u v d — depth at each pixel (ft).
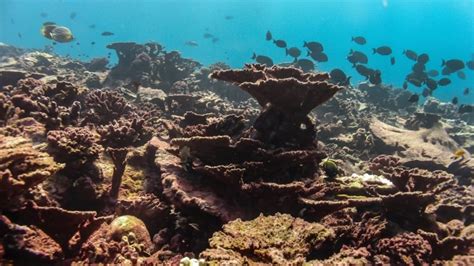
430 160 7.75
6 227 2.35
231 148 3.76
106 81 11.64
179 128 5.43
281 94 3.84
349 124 9.68
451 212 4.51
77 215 2.62
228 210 3.40
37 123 4.77
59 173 3.87
